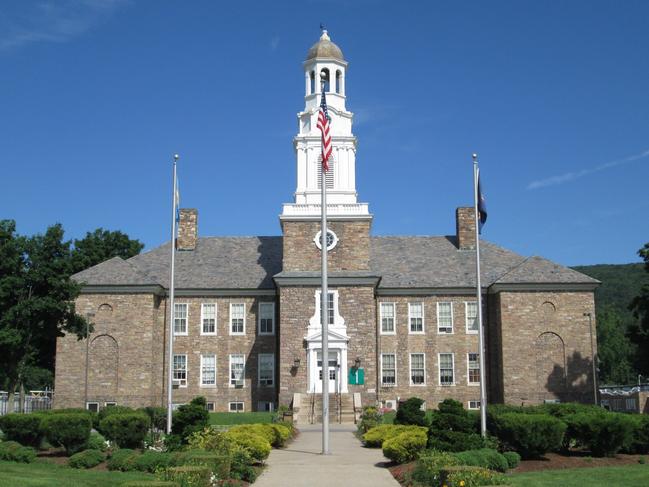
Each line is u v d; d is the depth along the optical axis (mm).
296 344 62312
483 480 24188
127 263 67312
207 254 72688
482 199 41281
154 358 65062
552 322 64938
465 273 69875
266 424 39219
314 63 68312
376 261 71688
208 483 24641
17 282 55469
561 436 31656
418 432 31719
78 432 33250
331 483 27344
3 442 34000
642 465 30828
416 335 68250
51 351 80250
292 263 63875
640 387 103562
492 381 66812
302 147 67125
